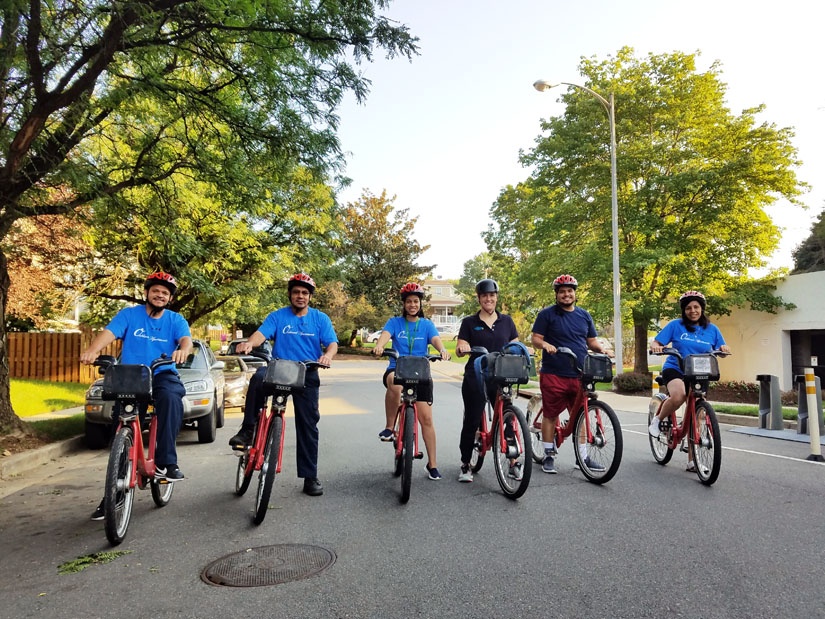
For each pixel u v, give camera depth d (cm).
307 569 383
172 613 323
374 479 645
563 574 368
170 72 905
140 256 1683
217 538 452
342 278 4347
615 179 1783
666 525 465
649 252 1812
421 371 555
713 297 1911
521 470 554
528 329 2998
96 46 696
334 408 1401
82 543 451
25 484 669
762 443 877
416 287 641
